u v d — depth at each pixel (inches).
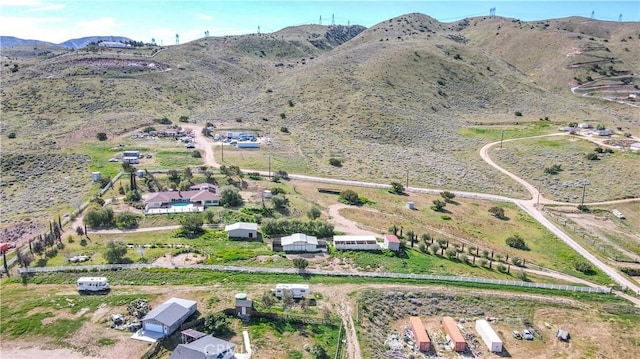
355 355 2158.0
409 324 2487.7
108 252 2812.5
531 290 2918.3
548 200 4761.3
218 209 3799.2
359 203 4303.6
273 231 3417.8
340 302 2564.0
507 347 2379.4
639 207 4520.2
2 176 4645.7
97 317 2273.6
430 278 2915.8
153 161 5103.3
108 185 4276.6
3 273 2689.5
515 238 3678.6
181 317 2215.8
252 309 2369.6
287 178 4918.8
